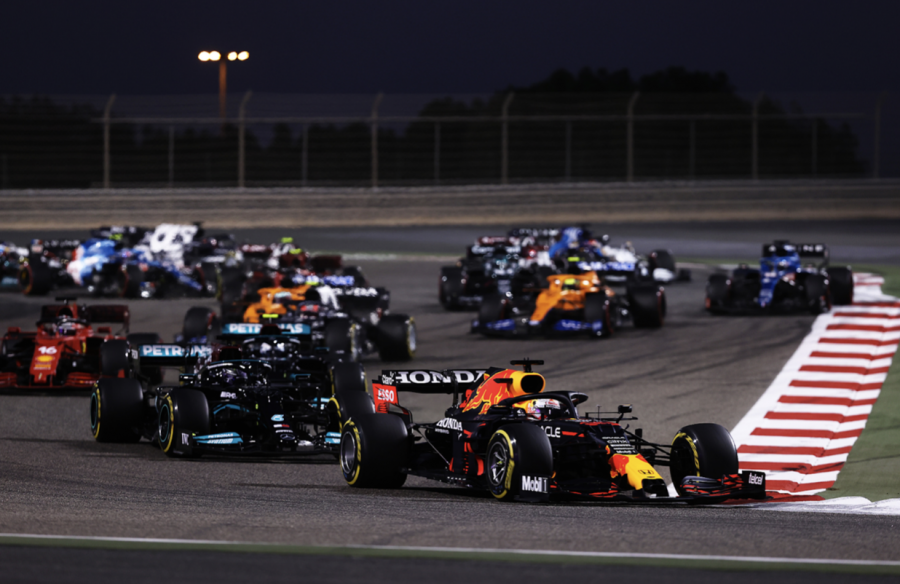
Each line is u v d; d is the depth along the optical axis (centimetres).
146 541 2373
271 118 19588
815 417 5262
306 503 3142
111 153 19900
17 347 6006
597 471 3328
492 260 9881
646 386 6091
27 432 4769
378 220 18962
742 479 3152
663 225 18362
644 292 8269
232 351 4681
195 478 3728
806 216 19125
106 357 5162
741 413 5378
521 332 8238
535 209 19512
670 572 2150
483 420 3431
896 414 5256
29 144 19788
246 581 2030
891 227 17612
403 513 2919
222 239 11088
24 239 16100
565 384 6169
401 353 6862
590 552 2328
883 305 9069
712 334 7988
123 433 4488
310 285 6838
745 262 13350
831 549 2444
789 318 8638
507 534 2539
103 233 10600
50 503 3027
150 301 9831
